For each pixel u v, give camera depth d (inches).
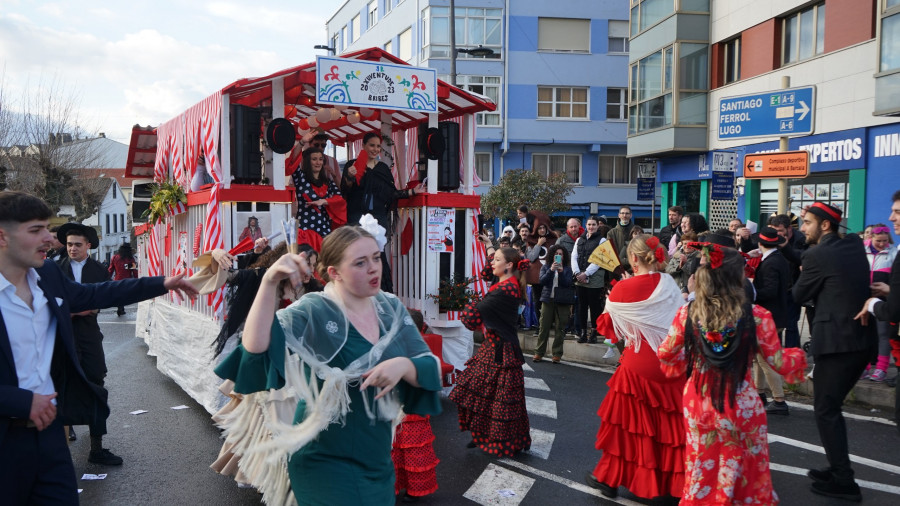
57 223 254.2
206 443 237.0
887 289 180.9
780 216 314.0
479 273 314.7
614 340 192.1
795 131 305.3
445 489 195.9
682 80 772.6
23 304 115.0
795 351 150.6
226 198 257.8
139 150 408.8
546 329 375.2
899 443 229.8
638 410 179.5
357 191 303.0
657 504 183.3
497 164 1189.1
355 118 324.8
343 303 111.8
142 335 417.1
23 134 997.8
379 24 1376.7
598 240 384.5
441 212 301.9
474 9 1163.3
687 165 824.9
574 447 231.9
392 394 114.0
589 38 1188.5
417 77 284.5
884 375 284.0
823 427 187.9
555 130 1182.9
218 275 133.8
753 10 695.1
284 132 266.8
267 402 122.3
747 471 147.6
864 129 561.0
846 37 579.5
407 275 312.3
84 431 255.8
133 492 193.2
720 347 145.5
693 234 319.3
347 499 106.3
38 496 114.3
